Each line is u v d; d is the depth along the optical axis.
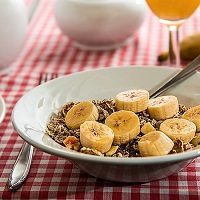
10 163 0.66
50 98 0.69
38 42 1.06
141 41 1.04
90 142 0.58
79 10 0.96
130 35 1.00
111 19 0.96
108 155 0.58
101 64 0.95
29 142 0.56
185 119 0.62
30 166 0.64
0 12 0.86
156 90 0.71
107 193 0.59
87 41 0.99
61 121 0.65
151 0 0.80
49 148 0.54
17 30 0.89
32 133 0.59
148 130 0.60
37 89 0.68
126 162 0.52
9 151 0.68
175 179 0.61
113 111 0.66
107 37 0.98
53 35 1.10
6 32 0.87
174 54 0.87
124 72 0.73
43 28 1.14
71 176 0.62
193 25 1.11
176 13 0.81
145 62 0.95
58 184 0.61
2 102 0.70
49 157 0.66
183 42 0.92
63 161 0.65
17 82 0.88
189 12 0.81
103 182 0.61
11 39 0.88
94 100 0.69
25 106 0.65
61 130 0.63
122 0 0.96
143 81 0.72
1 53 0.88
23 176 0.61
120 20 0.96
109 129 0.59
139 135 0.61
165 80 0.72
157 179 0.60
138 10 0.97
